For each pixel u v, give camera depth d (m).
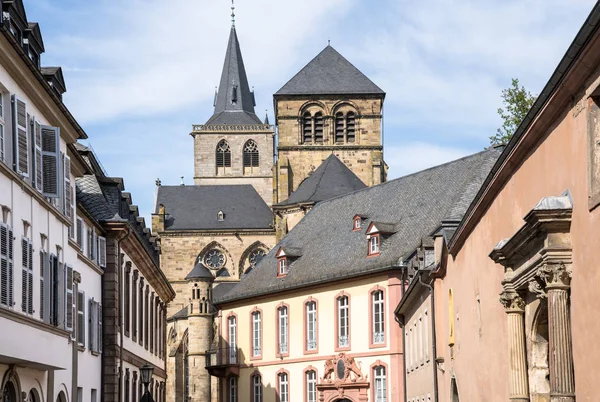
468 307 36.53
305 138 136.12
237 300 85.62
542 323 26.03
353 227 82.19
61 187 39.53
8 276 30.58
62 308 38.53
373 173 135.38
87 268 48.25
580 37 18.14
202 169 163.12
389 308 71.25
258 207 145.12
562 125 21.78
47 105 36.34
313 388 77.56
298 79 136.88
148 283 70.56
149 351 70.75
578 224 20.70
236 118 170.38
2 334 29.64
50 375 38.91
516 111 64.19
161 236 139.75
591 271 19.84
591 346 19.89
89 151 56.19
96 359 50.66
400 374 70.06
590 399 19.98
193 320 119.38
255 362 83.25
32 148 34.28
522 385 26.84
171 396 124.75
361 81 136.75
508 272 27.03
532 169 24.91
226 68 173.12
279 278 83.50
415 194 80.38
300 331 79.31
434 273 46.44
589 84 19.48
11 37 29.81
